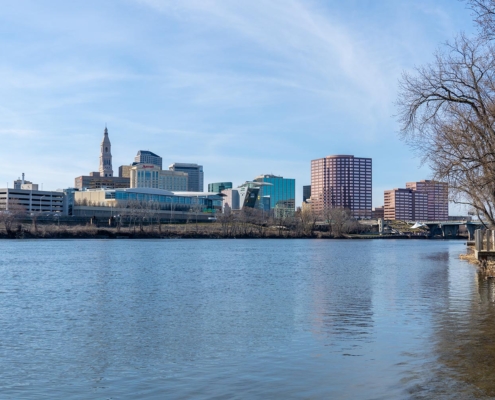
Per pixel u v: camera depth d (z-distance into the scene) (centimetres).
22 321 3078
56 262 8200
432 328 2597
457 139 4112
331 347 2275
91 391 1795
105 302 3803
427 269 6500
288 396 1684
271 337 2514
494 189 4438
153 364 2100
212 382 1847
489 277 5216
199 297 4012
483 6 2817
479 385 1697
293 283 4994
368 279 5297
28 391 1806
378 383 1766
